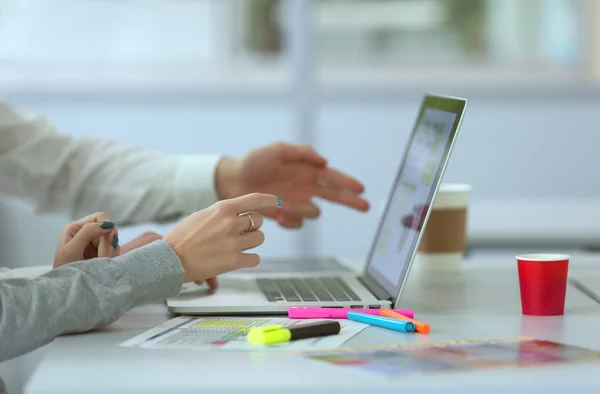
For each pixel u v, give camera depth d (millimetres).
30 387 907
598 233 3150
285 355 1043
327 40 4793
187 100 4660
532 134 4656
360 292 1471
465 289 1608
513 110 4664
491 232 3150
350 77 4812
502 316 1315
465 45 4754
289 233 4605
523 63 4754
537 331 1191
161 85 4656
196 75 4773
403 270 1371
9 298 1136
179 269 1265
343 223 4602
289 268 1868
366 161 4723
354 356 1027
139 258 1252
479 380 916
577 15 4703
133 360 1029
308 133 4711
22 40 4648
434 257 1879
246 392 898
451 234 1877
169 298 1406
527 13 4719
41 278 1200
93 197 2006
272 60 4785
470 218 3438
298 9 4656
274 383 912
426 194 1394
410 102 4691
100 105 4625
